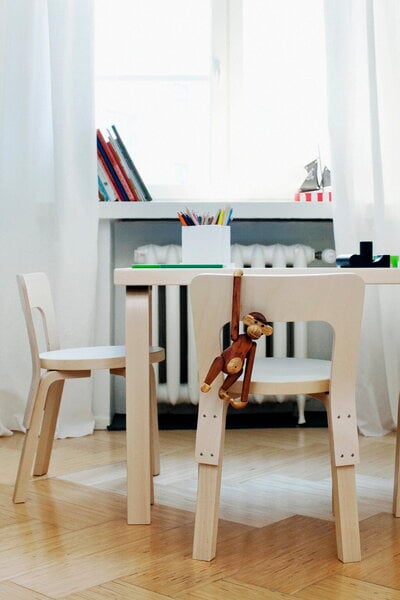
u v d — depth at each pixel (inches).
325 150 117.5
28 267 108.0
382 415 110.0
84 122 106.3
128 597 53.9
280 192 118.0
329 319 59.1
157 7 117.3
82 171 106.7
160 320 116.1
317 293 58.6
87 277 107.0
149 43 117.6
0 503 76.5
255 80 118.3
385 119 107.2
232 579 56.9
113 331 116.4
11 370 108.8
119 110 118.0
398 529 67.8
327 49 107.0
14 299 108.2
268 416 119.0
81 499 77.7
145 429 69.5
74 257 106.6
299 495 78.8
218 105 117.1
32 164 107.7
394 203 107.6
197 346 60.4
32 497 78.5
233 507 74.9
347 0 106.7
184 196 117.6
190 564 60.0
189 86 118.3
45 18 107.5
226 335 116.5
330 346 119.5
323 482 83.7
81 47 106.0
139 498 69.7
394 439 105.7
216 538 62.4
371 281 65.9
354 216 107.0
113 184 110.7
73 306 106.6
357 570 58.5
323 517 71.6
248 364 59.4
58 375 75.8
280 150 118.1
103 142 110.2
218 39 116.6
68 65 105.5
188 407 120.2
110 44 117.3
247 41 118.0
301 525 69.3
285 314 58.8
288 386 60.4
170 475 86.9
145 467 69.6
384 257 69.6
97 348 83.4
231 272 66.6
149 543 64.7
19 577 57.7
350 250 106.7
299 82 118.2
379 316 108.7
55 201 106.4
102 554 62.2
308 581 56.4
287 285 58.3
